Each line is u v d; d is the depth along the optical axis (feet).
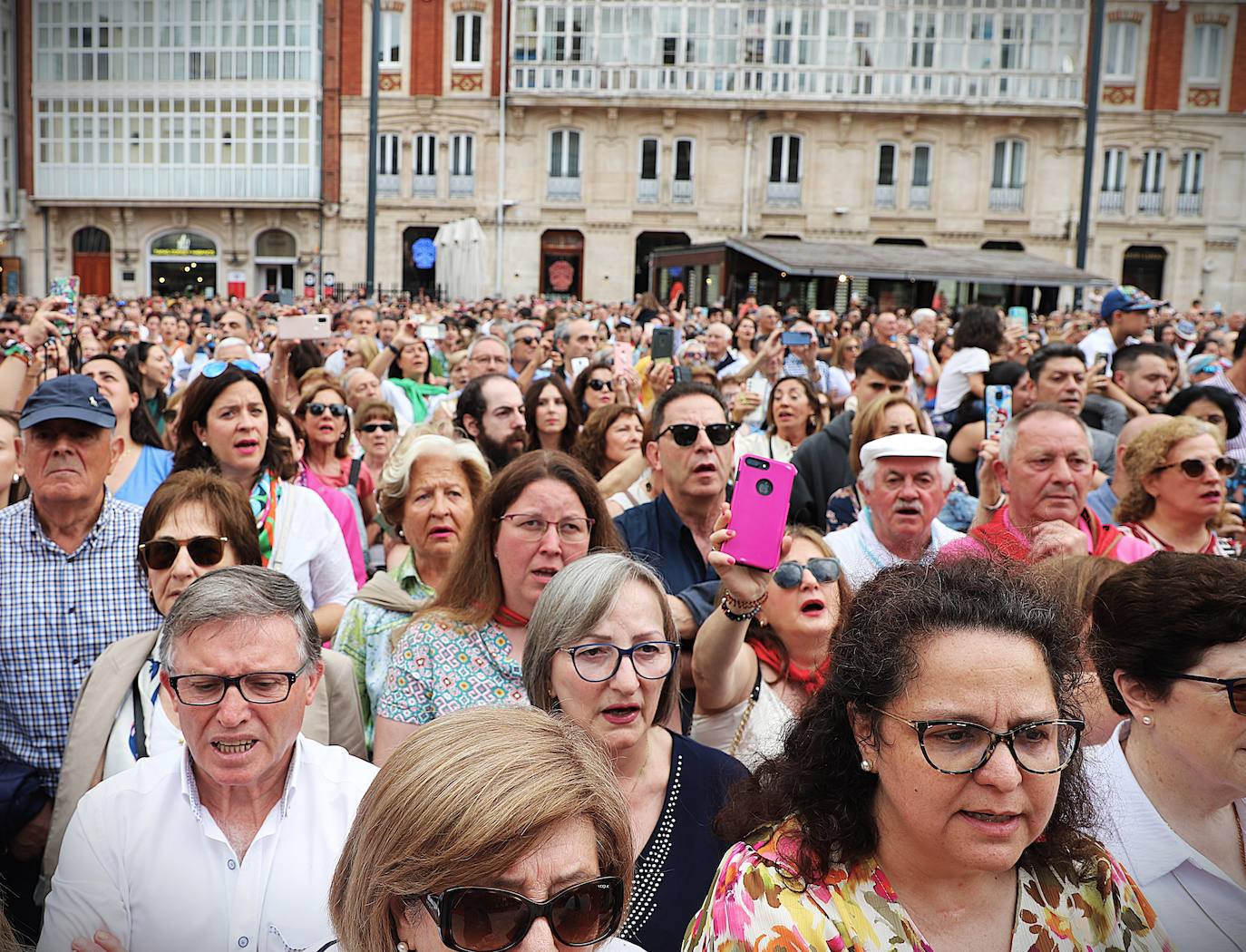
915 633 6.79
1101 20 76.54
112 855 8.87
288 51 126.41
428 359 33.94
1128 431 18.12
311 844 9.03
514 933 5.64
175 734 10.72
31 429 12.84
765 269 97.60
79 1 128.77
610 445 20.04
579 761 6.06
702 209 127.54
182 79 128.36
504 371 28.43
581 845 5.87
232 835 9.05
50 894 8.89
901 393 22.53
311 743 9.53
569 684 9.36
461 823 5.64
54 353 20.99
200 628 8.76
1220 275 126.72
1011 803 6.53
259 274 132.57
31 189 131.03
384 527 17.57
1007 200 126.31
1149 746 8.70
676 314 56.59
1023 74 123.85
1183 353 43.34
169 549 11.81
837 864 7.07
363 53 127.65
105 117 129.90
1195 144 125.08
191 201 128.67
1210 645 8.07
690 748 9.87
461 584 11.73
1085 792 7.39
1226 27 123.54
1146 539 15.67
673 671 9.86
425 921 5.90
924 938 6.95
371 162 80.64
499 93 126.41
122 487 18.13
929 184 126.52
